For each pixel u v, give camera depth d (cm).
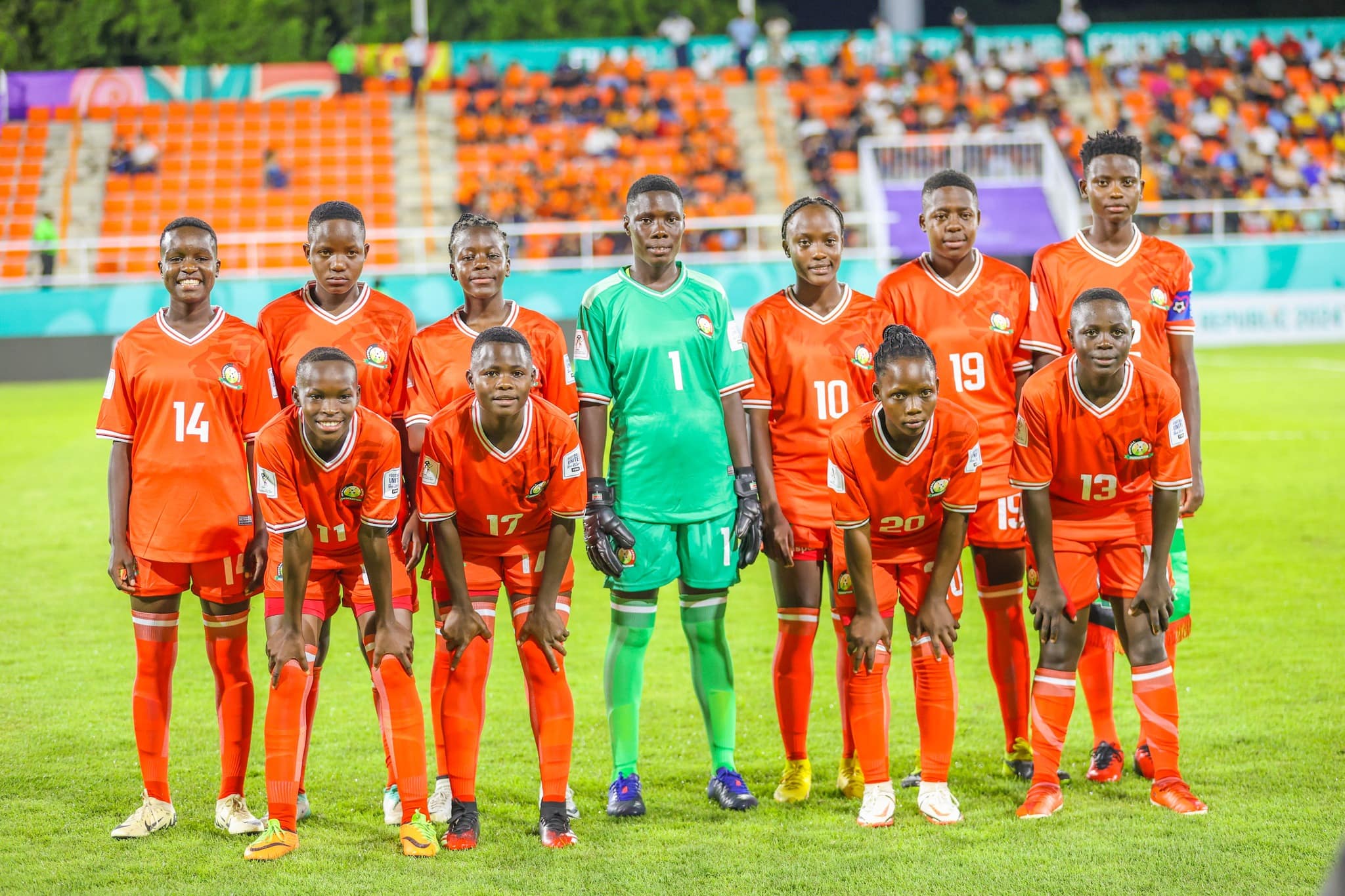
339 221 555
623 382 564
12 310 2506
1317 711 642
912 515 531
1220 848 475
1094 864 464
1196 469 592
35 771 588
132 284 2547
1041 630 534
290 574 501
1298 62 3678
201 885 459
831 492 528
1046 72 3631
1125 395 520
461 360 562
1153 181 3284
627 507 561
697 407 562
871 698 525
